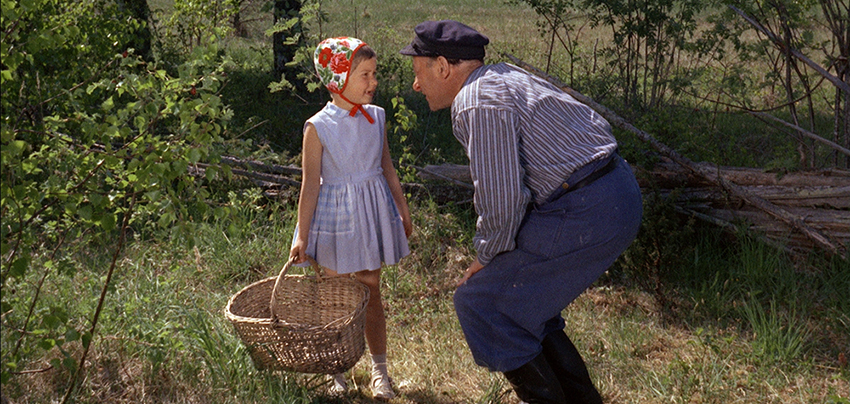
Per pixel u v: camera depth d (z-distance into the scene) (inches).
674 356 143.4
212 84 98.4
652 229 162.9
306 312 131.0
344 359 116.4
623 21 293.4
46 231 129.7
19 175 91.9
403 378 136.0
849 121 193.8
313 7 224.7
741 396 129.0
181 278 168.4
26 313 126.1
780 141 277.6
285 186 212.1
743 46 218.2
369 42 558.6
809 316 155.3
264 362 120.2
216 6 320.2
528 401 111.3
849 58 189.0
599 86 307.0
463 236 193.3
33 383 117.6
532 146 100.3
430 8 938.1
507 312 107.1
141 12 325.1
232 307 121.3
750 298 161.0
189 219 107.0
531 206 104.7
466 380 135.3
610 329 151.6
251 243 186.1
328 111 117.3
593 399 118.0
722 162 218.5
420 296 171.9
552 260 102.9
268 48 396.8
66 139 106.2
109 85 101.7
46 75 177.5
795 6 191.3
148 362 126.0
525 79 103.8
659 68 309.6
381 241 121.8
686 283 171.0
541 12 318.7
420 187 209.6
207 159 101.7
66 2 183.6
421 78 109.4
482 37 106.7
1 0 88.7
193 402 119.3
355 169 118.3
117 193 102.3
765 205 176.4
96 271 163.2
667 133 198.2
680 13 287.3
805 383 131.5
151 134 98.9
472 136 98.0
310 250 120.8
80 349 127.2
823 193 173.6
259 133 272.7
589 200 100.3
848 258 165.6
